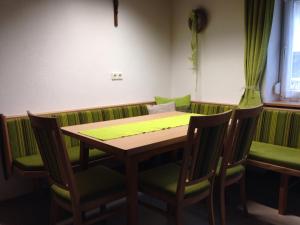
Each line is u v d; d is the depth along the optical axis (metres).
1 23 2.46
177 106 3.49
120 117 3.21
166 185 1.79
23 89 2.64
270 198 2.62
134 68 3.53
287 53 3.13
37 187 2.74
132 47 3.47
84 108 3.04
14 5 2.51
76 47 2.96
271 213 2.36
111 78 3.30
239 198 2.62
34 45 2.67
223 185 2.01
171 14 3.89
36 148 2.57
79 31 2.96
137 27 3.49
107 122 2.37
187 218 2.28
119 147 1.61
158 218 2.27
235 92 3.34
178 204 1.71
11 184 2.64
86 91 3.09
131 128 2.12
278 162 2.32
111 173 1.98
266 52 2.96
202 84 3.66
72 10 2.89
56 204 1.91
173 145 1.93
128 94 3.51
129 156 1.69
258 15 2.91
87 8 3.00
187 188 1.77
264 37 2.89
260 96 3.06
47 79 2.78
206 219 2.26
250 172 3.23
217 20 3.41
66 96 2.94
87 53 3.05
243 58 3.21
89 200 1.70
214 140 1.70
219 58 3.45
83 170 2.18
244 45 3.15
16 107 2.61
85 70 3.06
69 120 2.79
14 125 2.46
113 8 3.22
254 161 2.48
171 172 1.99
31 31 2.63
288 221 2.23
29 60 2.65
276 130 2.80
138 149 1.63
